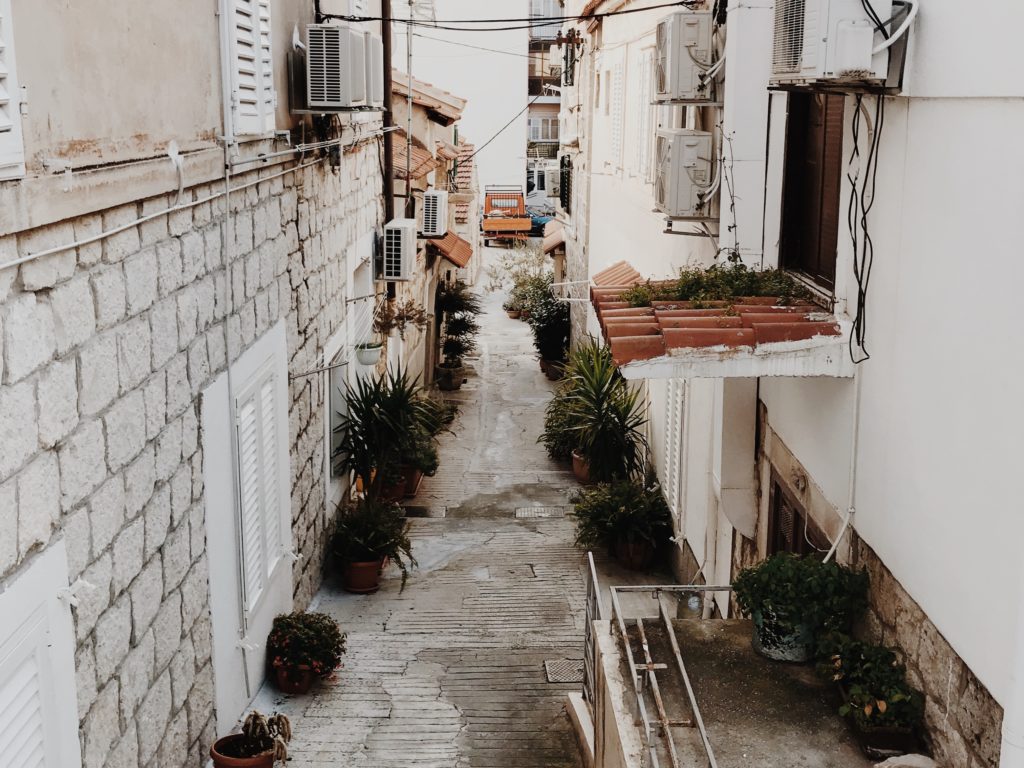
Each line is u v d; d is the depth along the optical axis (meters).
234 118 6.59
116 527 4.89
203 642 6.30
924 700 4.68
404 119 17.48
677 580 10.86
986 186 4.04
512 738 7.57
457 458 15.97
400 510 12.12
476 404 19.69
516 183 41.91
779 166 7.36
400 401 11.30
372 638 9.31
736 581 5.79
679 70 8.39
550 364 22.19
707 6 9.18
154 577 5.43
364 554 10.34
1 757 3.69
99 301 4.65
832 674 5.16
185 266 5.88
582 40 21.67
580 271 21.52
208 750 6.41
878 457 5.25
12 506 3.81
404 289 15.98
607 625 6.33
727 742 5.03
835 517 5.92
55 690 4.18
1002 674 3.87
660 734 5.09
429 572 11.11
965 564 4.21
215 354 6.49
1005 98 3.88
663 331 5.80
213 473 6.45
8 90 3.57
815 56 4.78
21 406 3.88
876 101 5.25
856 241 5.58
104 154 4.58
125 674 5.03
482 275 37.88
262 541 7.75
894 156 5.05
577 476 14.73
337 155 10.12
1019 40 3.75
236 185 6.88
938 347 4.50
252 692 7.57
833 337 5.67
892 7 4.73
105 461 4.75
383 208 14.23
